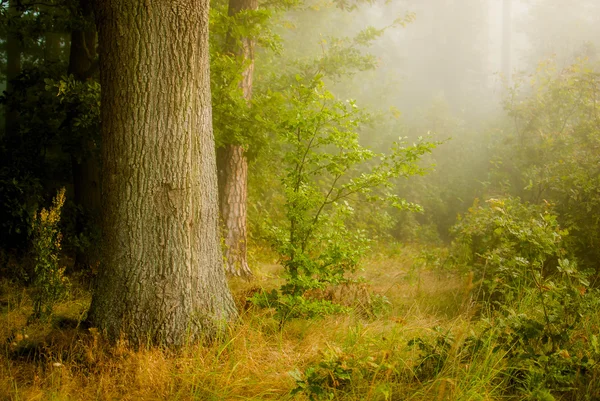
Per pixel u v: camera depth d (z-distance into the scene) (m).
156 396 3.29
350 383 3.31
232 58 6.98
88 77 7.76
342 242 4.95
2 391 3.27
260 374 3.49
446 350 3.59
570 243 6.18
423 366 3.58
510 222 5.04
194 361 3.58
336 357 3.26
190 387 3.36
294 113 5.11
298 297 4.46
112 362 3.60
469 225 6.78
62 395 3.22
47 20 7.84
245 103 6.86
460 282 6.55
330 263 4.84
